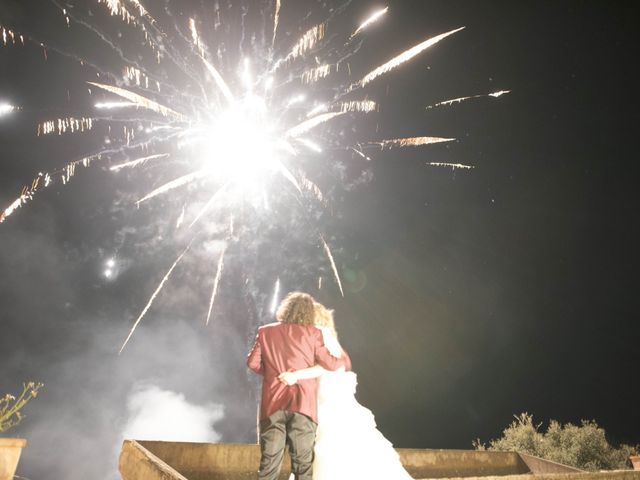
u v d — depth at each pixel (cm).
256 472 512
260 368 390
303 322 405
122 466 347
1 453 493
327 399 399
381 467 377
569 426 1412
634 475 376
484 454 663
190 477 483
